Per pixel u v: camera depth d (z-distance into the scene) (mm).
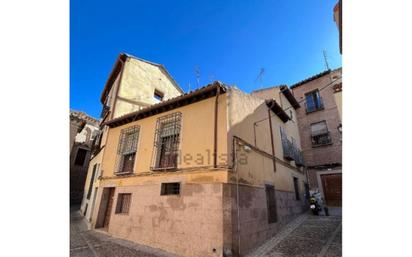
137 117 8297
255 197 5949
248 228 5176
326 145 13461
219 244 4461
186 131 6359
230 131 5523
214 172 5156
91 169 12312
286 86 12625
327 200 12500
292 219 8523
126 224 6582
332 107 13906
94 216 8008
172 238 5305
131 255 4961
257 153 6797
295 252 4883
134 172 7285
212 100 6090
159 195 6066
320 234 6375
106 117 10930
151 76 12719
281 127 10023
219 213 4699
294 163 10891
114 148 8789
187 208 5301
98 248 5461
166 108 7312
